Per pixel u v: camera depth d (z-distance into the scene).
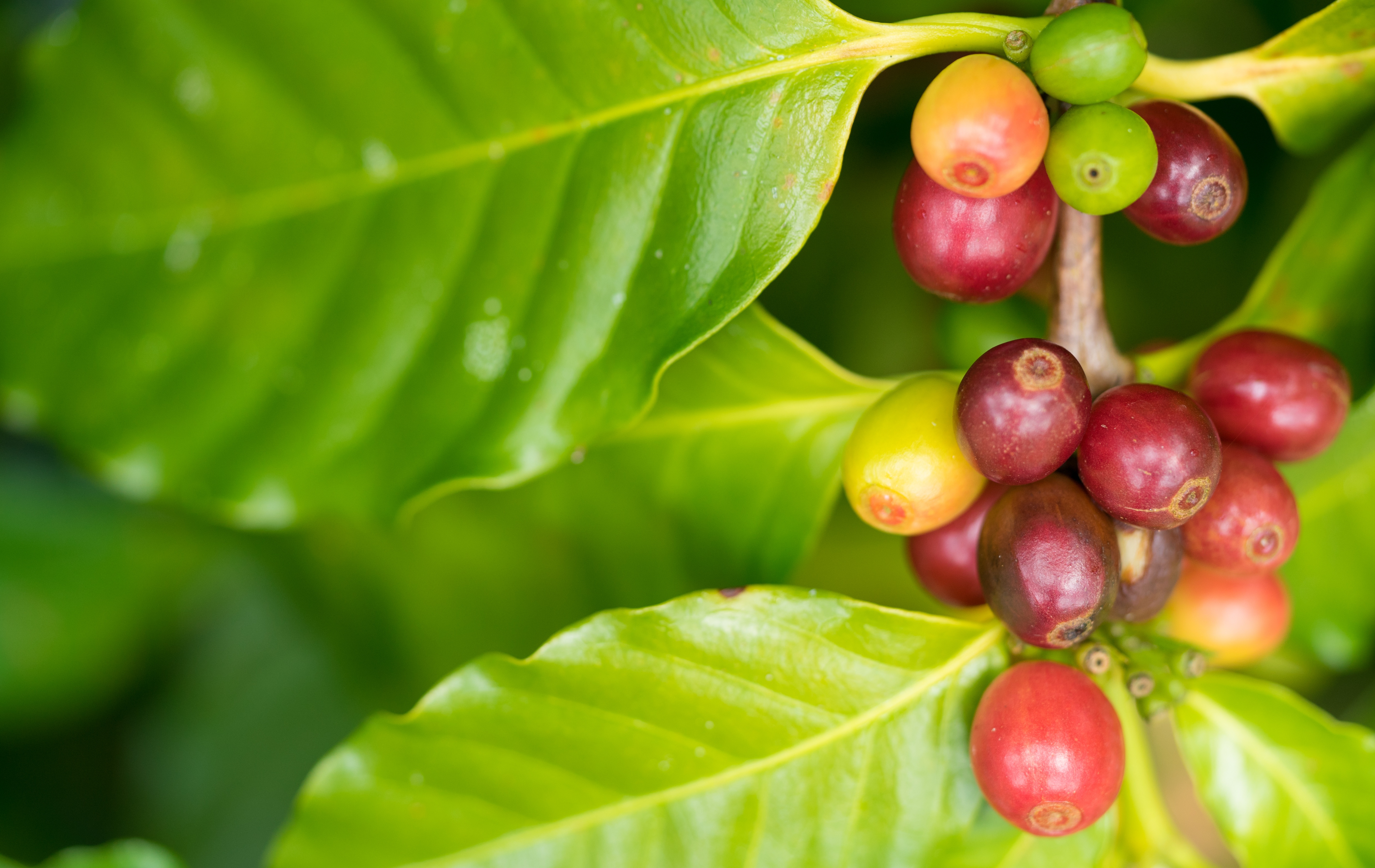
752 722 0.29
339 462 0.30
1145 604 0.29
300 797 0.30
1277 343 0.30
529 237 0.30
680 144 0.29
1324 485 0.34
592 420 0.29
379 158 0.30
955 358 0.35
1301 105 0.30
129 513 0.38
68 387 0.30
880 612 0.29
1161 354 0.31
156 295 0.30
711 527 0.32
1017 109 0.27
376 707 0.35
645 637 0.29
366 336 0.30
